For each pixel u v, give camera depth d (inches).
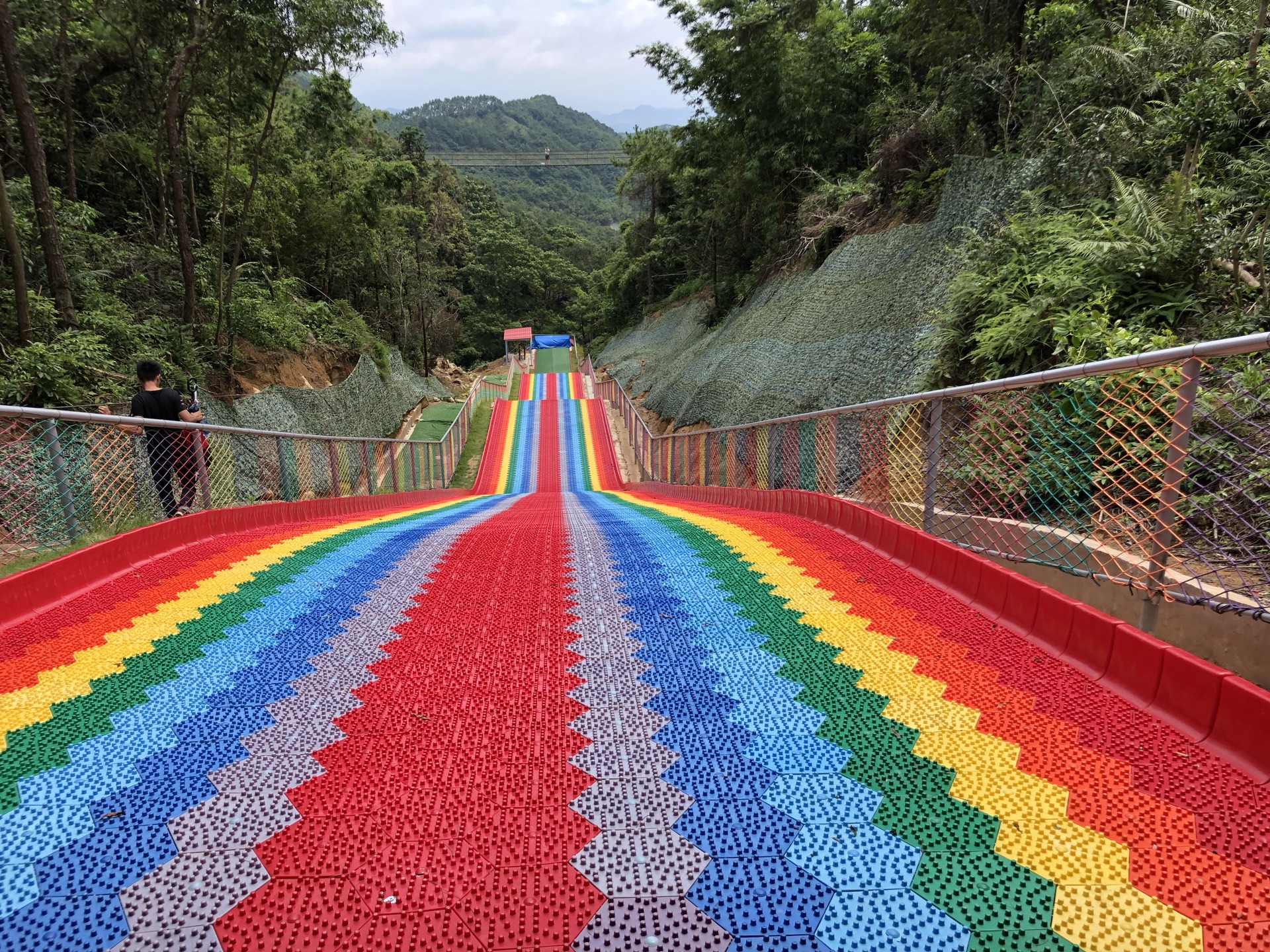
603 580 169.0
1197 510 119.6
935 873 62.6
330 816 72.0
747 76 808.3
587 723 92.9
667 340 1362.0
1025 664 105.3
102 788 76.9
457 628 133.9
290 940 56.5
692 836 68.3
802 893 60.6
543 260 2849.4
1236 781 73.4
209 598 155.5
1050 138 363.9
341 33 504.4
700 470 509.7
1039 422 141.3
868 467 203.6
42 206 370.6
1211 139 262.7
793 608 140.1
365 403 830.5
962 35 503.5
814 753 83.7
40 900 60.0
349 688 105.0
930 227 458.3
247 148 682.8
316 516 345.7
